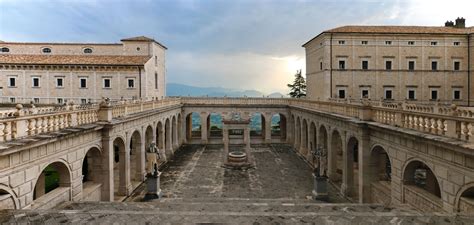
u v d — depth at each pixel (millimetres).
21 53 56719
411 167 17969
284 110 57031
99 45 57500
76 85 51688
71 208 15594
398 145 18594
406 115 17875
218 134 65438
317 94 60406
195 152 49531
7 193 13000
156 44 59344
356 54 55062
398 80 55625
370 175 22875
